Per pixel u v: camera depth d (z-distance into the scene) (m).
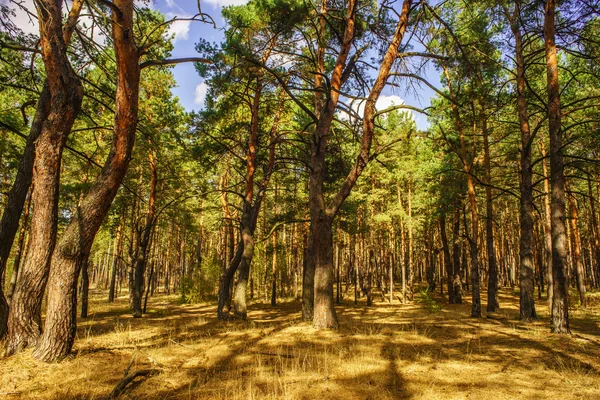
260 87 14.78
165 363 6.82
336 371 6.19
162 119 17.69
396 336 9.47
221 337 9.51
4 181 18.83
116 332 10.33
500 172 24.08
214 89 13.59
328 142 16.53
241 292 13.78
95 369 6.19
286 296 31.66
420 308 21.06
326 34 13.76
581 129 16.30
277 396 4.99
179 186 22.11
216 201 24.61
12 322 6.70
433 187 24.30
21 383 5.38
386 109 10.16
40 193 7.13
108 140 19.22
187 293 25.94
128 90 6.83
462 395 4.99
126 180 20.83
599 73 13.80
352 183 11.02
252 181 14.83
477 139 20.80
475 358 7.08
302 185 26.16
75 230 6.77
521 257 13.77
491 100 16.25
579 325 12.10
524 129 14.35
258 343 8.56
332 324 10.52
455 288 24.88
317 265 10.91
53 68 7.13
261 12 12.90
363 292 33.81
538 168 23.50
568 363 6.54
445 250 26.09
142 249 16.94
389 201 28.61
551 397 4.83
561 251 9.75
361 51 12.59
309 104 17.14
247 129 16.44
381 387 5.35
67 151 17.92
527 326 11.66
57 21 7.20
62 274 6.65
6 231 7.52
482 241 37.88
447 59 10.64
